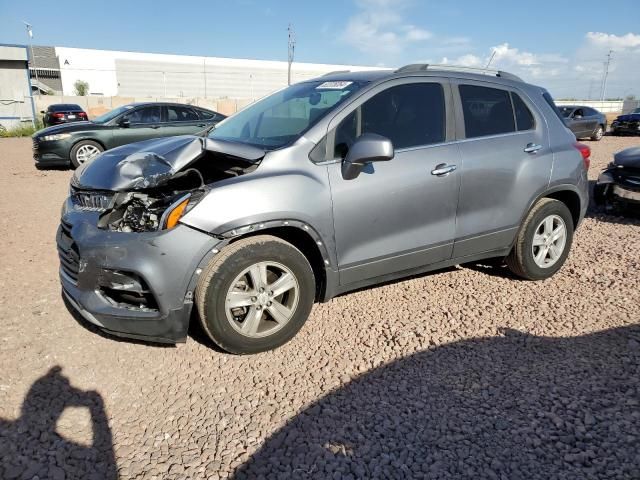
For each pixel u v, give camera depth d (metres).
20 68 24.59
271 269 3.26
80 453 2.42
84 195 3.27
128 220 3.03
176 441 2.51
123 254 2.91
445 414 2.70
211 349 3.36
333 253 3.40
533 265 4.44
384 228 3.56
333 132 3.43
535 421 2.64
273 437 2.53
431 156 3.73
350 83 3.81
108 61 60.12
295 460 2.37
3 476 2.25
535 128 4.39
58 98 35.56
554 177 4.36
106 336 3.50
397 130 3.69
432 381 3.01
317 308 4.00
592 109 21.25
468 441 2.50
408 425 2.61
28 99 25.09
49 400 2.81
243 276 3.13
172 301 2.95
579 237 6.14
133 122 11.36
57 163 10.74
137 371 3.11
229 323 3.11
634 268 4.91
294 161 3.28
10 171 11.13
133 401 2.82
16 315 3.78
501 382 3.00
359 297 4.21
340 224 3.37
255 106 4.41
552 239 4.51
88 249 3.00
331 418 2.67
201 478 2.27
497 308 4.02
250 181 3.09
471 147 3.94
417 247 3.76
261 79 64.31
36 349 3.31
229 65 62.03
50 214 6.99
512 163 4.12
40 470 2.30
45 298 4.10
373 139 3.18
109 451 2.44
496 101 4.23
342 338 3.53
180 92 61.34
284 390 2.92
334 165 3.38
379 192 3.48
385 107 3.68
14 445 2.45
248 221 3.03
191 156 3.19
